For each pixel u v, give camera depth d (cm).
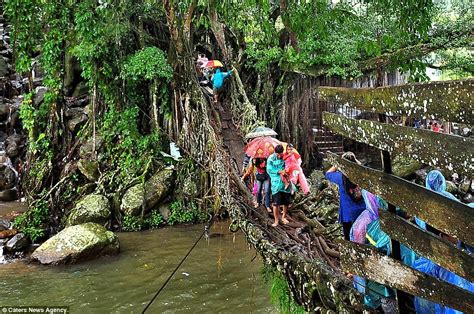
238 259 986
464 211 176
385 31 1166
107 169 1381
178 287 839
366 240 329
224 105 1396
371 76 1311
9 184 1441
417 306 266
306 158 1412
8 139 1544
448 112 183
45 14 1371
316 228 569
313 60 1327
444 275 269
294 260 412
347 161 287
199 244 1101
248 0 727
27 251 1054
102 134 1421
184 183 1341
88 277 883
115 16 1350
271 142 709
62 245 966
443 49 1236
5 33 2041
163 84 1422
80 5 1333
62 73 1452
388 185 237
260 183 695
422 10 634
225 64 1502
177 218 1297
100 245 988
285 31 1476
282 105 1451
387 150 234
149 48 1388
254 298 791
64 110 1460
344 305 300
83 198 1295
